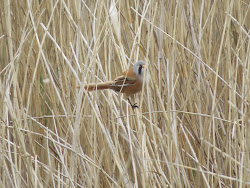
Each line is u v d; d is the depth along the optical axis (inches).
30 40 310.7
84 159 264.5
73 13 312.2
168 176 282.4
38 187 250.7
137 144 270.1
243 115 259.3
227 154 257.9
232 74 264.5
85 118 291.4
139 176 267.9
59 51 293.3
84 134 301.9
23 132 276.7
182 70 298.5
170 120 265.9
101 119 271.7
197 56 291.1
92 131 272.1
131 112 289.9
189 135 303.4
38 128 306.5
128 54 305.6
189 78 281.3
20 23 312.3
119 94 266.8
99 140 288.8
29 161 242.8
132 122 294.4
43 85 322.0
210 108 303.0
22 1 313.3
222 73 309.7
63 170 273.3
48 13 318.0
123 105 299.7
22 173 285.9
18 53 281.1
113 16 269.7
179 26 301.7
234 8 314.2
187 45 309.4
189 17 311.9
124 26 311.0
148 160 249.6
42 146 297.9
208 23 310.0
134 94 284.5
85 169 266.7
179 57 298.7
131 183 271.4
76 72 277.6
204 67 299.3
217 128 297.1
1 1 314.2
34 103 316.5
